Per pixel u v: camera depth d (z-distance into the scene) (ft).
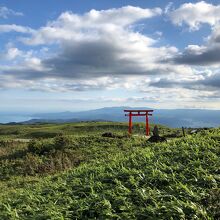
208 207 29.09
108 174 41.22
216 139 48.73
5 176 69.05
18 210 35.76
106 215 30.30
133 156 48.80
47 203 36.88
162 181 35.83
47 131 158.10
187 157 42.16
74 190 38.91
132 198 33.06
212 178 33.83
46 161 74.79
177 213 28.43
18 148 93.25
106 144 86.58
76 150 82.79
